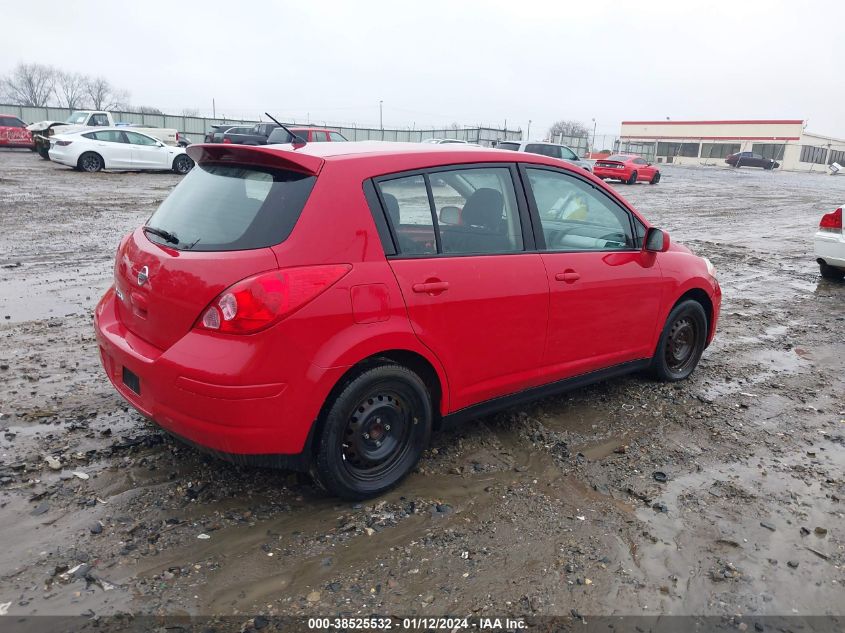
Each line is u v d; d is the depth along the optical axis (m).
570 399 4.74
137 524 3.03
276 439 2.91
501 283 3.58
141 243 3.31
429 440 3.70
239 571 2.76
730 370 5.53
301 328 2.85
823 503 3.52
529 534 3.12
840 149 83.44
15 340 5.37
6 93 80.75
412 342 3.22
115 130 21.52
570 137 71.69
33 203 13.50
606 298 4.20
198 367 2.80
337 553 2.91
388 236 3.18
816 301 8.25
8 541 2.86
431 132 61.09
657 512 3.36
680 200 22.84
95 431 3.87
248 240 2.90
